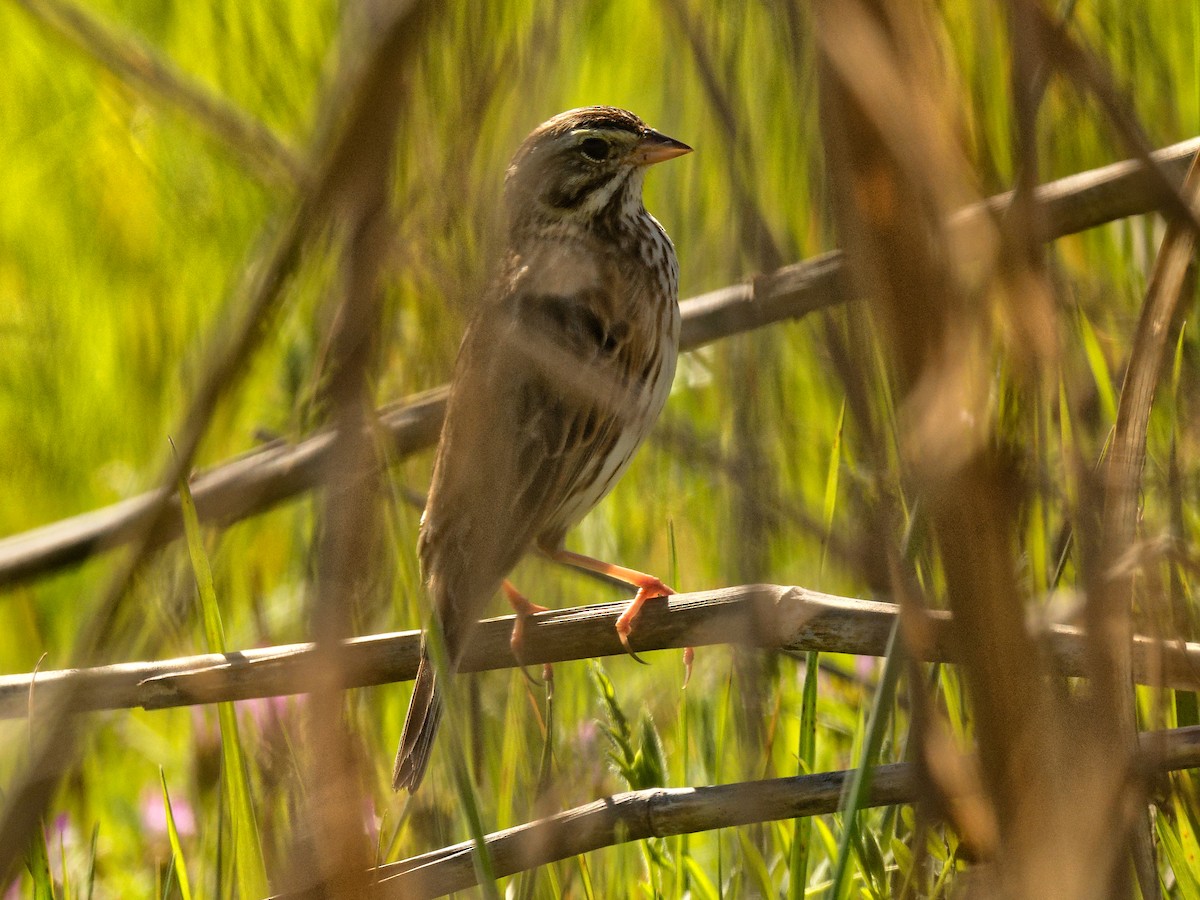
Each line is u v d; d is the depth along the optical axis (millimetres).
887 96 2596
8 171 16797
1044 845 3104
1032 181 2949
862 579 3613
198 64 15094
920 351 2717
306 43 10961
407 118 3254
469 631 6445
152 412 13930
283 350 6980
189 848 8898
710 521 8164
